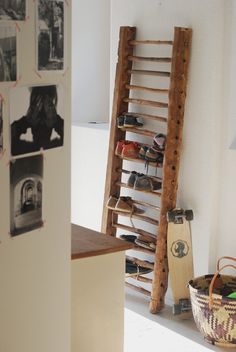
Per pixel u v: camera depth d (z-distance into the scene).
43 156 1.91
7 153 1.76
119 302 2.62
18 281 1.87
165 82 4.20
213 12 3.88
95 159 4.85
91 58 5.51
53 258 2.01
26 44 1.77
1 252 1.78
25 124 1.81
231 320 3.61
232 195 3.98
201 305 3.71
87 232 2.78
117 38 4.50
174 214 4.07
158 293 4.17
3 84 1.70
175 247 4.10
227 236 4.02
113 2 4.51
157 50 4.24
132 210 4.35
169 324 4.04
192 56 4.04
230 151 3.96
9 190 1.78
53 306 2.03
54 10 1.87
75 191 5.09
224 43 3.90
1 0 1.66
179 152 4.10
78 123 5.35
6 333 1.85
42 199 1.93
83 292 2.49
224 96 3.95
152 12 4.25
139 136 4.42
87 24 5.45
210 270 4.09
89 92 5.56
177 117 4.05
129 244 2.62
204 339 3.82
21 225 1.85
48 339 2.03
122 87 4.38
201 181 4.07
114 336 2.62
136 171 4.46
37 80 1.83
